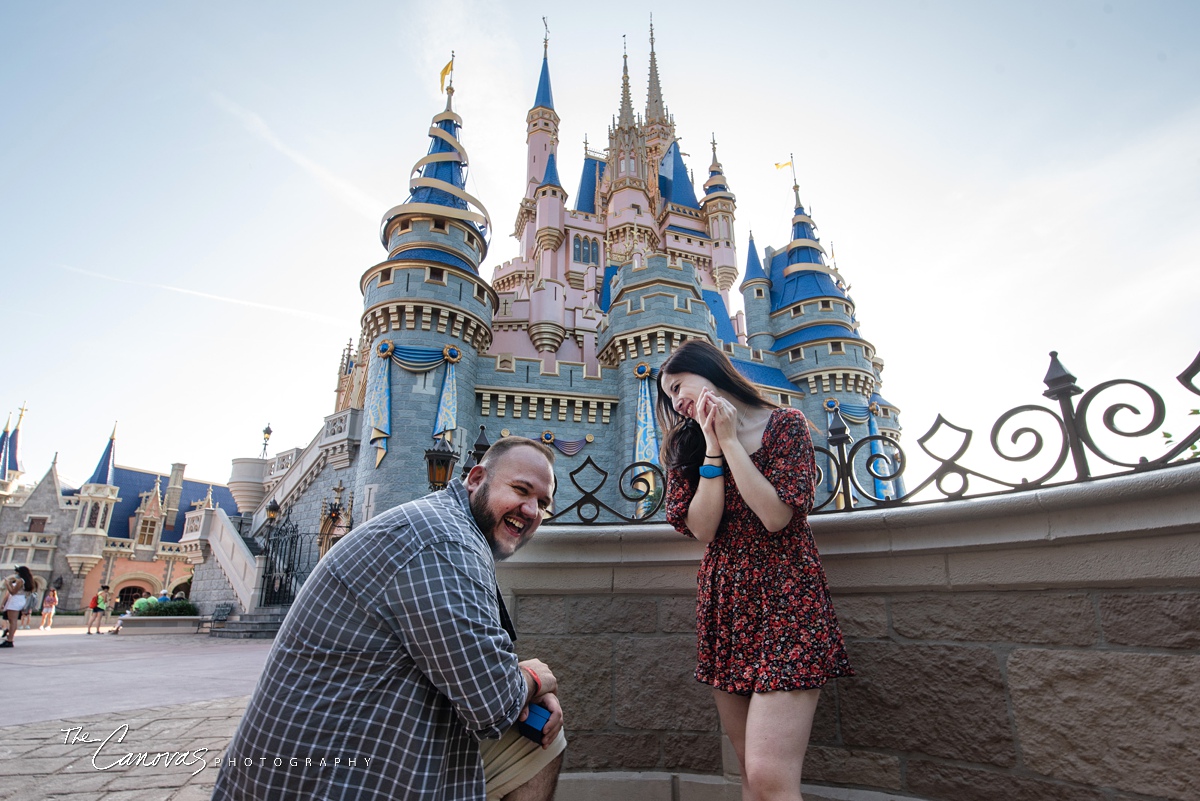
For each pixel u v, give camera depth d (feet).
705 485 7.48
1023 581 7.75
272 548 90.48
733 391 8.07
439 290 95.50
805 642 6.59
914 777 8.27
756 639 6.81
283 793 5.11
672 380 8.38
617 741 9.95
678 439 8.47
